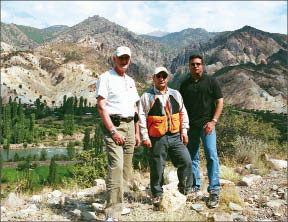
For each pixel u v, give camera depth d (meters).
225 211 3.90
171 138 4.36
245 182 5.43
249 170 6.60
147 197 4.63
